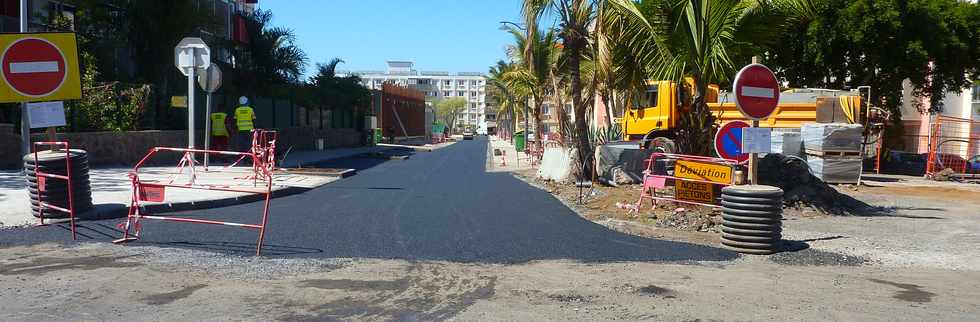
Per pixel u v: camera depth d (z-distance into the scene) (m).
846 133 17.48
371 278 6.17
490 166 23.14
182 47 13.52
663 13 11.38
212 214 9.77
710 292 5.91
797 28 23.14
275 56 27.80
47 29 18.66
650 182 10.56
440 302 5.43
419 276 6.30
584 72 20.17
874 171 24.02
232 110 23.08
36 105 8.74
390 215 10.09
